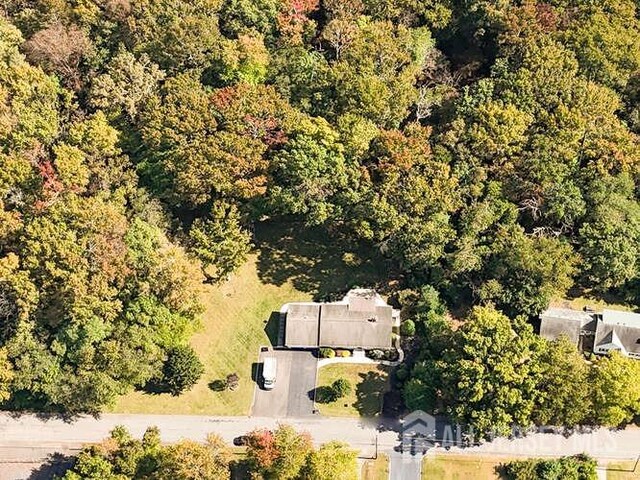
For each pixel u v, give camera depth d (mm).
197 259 91062
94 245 86500
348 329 91375
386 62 100688
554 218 94062
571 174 94188
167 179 94875
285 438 80125
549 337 90125
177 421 89625
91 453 81562
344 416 89312
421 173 90938
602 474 85062
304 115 95625
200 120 93375
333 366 92125
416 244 88625
